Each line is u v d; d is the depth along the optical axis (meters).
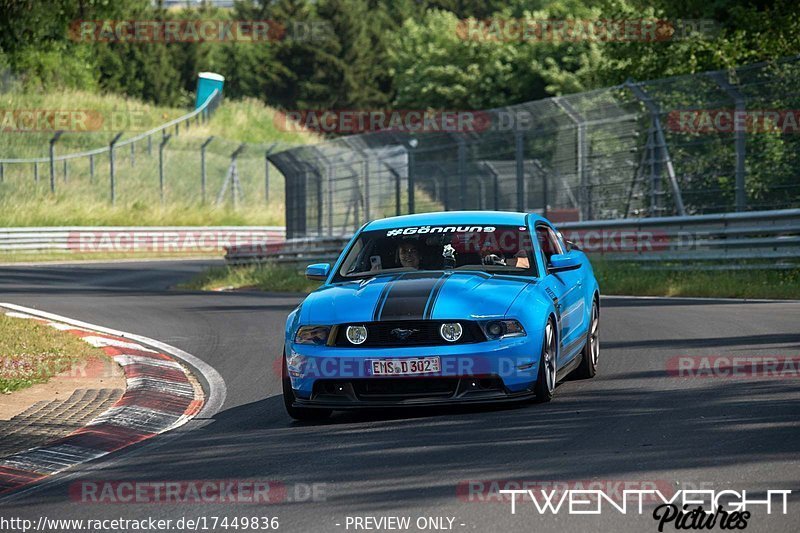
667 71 111.56
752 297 61.41
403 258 33.31
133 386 37.50
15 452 27.88
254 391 37.00
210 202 183.12
